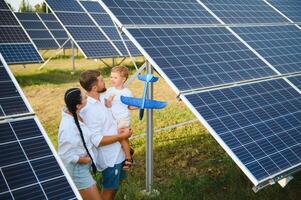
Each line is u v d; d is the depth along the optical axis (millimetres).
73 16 18969
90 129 5086
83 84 5086
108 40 18594
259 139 5426
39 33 24172
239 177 7527
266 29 9570
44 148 3855
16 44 14594
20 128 3936
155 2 8250
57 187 3551
